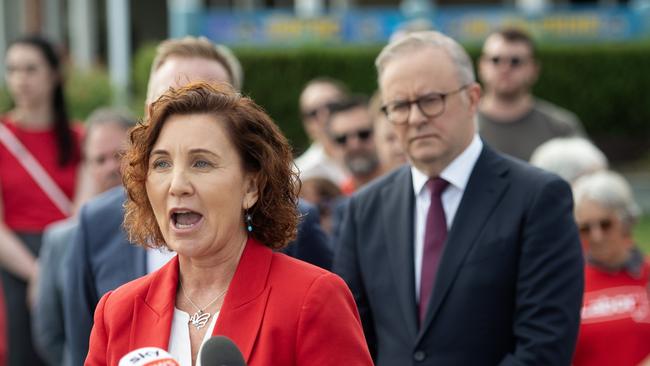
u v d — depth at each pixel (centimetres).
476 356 540
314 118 1153
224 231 367
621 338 684
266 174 380
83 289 555
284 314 366
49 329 730
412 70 559
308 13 2708
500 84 1030
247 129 374
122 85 2334
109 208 564
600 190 693
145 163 373
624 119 2442
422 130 559
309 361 363
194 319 377
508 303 544
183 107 369
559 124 1043
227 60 575
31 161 933
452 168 566
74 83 2030
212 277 382
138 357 341
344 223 602
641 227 1900
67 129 948
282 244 397
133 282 396
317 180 801
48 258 729
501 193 557
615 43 2444
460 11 2675
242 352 362
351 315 374
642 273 696
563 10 2667
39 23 2881
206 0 2967
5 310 898
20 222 926
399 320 559
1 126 941
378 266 575
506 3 3212
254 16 2662
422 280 562
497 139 1034
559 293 535
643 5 2677
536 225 542
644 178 2416
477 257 545
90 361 386
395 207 583
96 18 2895
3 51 2825
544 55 2417
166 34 2948
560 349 528
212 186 362
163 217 368
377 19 2666
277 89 2378
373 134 898
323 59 2378
